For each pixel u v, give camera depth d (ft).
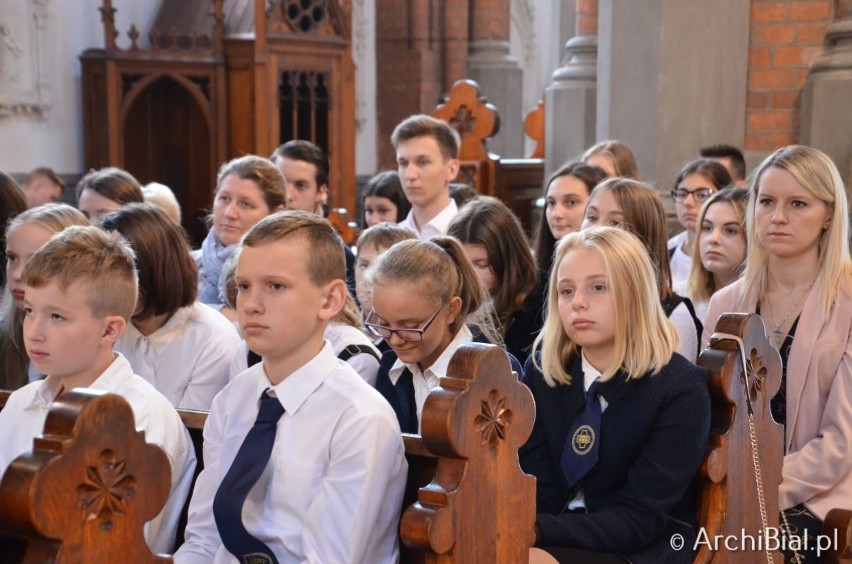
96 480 6.11
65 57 29.43
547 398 9.38
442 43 44.19
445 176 17.15
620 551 8.60
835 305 10.86
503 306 12.62
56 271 8.35
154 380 11.30
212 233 15.52
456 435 7.28
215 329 11.47
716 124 20.51
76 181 29.84
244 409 8.43
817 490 10.41
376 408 7.86
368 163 43.24
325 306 8.13
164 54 28.50
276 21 28.45
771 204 11.07
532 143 49.52
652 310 9.02
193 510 8.49
